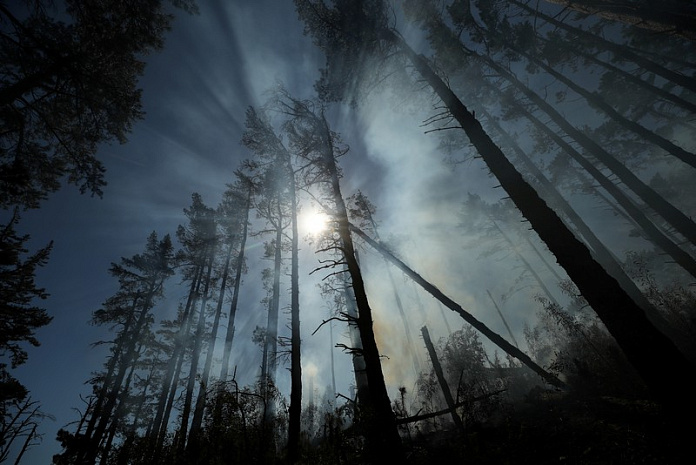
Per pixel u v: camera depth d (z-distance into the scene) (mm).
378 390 5637
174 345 21406
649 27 7762
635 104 14562
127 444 7027
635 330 3990
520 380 10867
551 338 15016
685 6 7160
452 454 5383
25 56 8547
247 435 5953
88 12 9422
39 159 10203
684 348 8398
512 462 4855
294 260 13094
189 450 6086
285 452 7262
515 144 14320
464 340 13094
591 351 10047
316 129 11469
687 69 12859
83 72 9297
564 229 5094
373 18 9125
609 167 11297
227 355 15688
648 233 10906
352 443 5465
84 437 14836
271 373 14594
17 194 9109
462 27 13289
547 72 13305
